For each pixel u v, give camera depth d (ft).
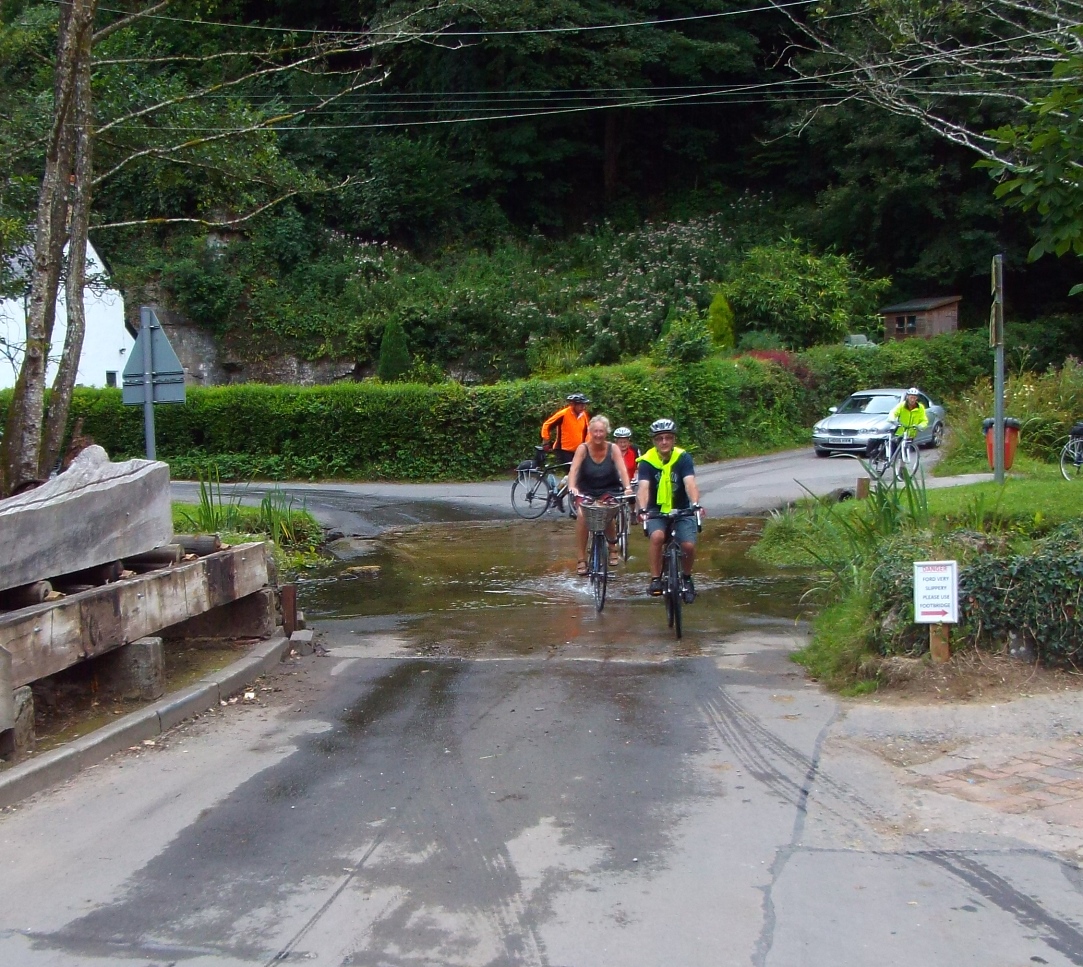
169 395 35.14
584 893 13.80
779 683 23.72
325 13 119.44
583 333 107.24
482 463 80.48
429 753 19.49
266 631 27.40
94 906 13.71
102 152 37.40
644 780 17.87
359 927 13.03
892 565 24.26
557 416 57.16
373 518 57.72
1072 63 27.63
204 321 106.83
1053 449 63.31
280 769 18.80
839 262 124.67
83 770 18.86
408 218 125.29
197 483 77.66
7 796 17.17
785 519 43.68
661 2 134.31
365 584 39.24
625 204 146.82
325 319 107.86
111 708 21.61
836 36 81.61
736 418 92.99
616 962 12.10
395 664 26.45
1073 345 129.49
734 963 12.05
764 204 144.46
